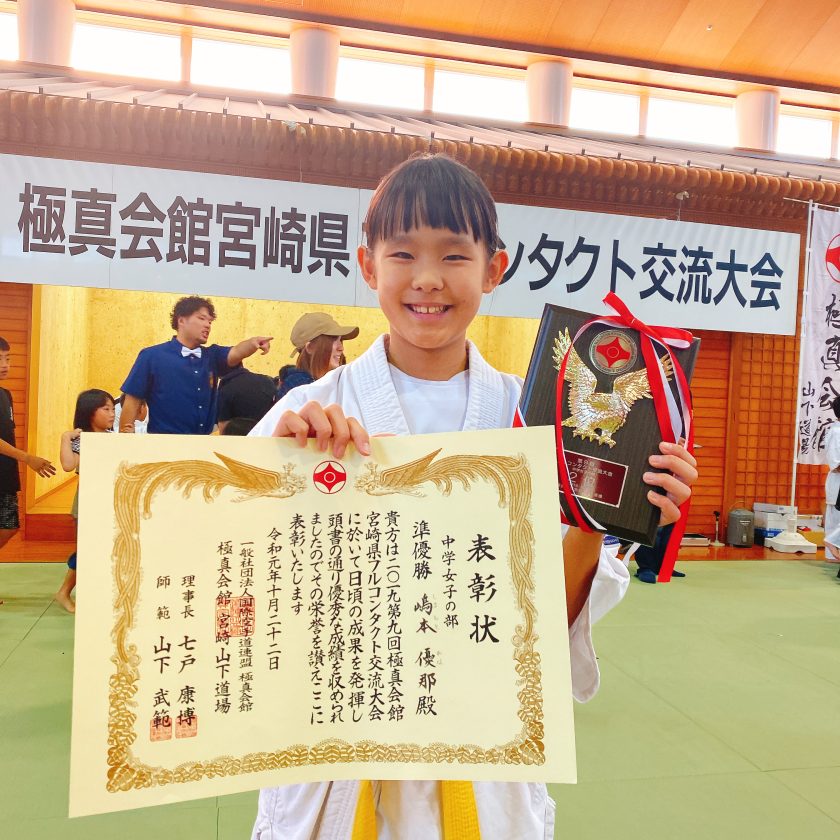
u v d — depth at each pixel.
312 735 0.83
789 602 4.63
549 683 0.83
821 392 5.82
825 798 2.29
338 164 5.16
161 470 0.81
